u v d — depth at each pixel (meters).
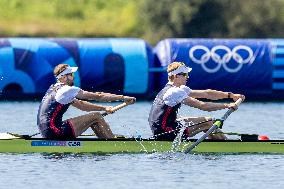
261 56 85.56
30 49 82.94
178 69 48.97
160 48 85.88
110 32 153.38
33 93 83.12
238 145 49.06
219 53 85.00
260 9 141.50
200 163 45.59
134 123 64.44
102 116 49.09
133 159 46.47
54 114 47.94
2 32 151.25
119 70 83.69
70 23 156.62
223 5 142.00
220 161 46.28
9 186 39.25
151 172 42.91
